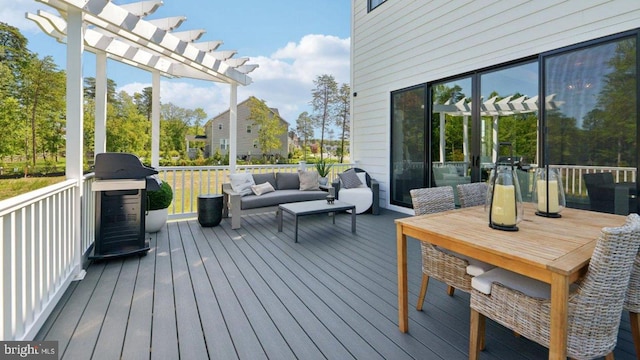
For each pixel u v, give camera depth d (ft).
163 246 12.62
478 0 14.28
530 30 12.25
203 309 7.48
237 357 5.69
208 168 18.57
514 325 4.77
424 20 17.24
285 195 16.93
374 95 21.33
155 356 5.69
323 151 68.80
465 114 15.20
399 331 6.57
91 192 11.68
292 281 9.23
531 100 12.40
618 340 6.45
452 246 5.47
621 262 4.07
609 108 10.09
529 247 4.76
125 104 50.34
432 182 17.25
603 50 10.23
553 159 11.45
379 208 19.98
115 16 10.31
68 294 8.20
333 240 13.67
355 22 22.94
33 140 33.78
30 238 6.26
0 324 5.20
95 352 5.77
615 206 9.94
